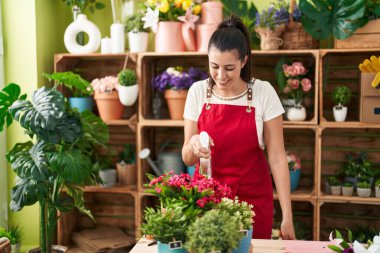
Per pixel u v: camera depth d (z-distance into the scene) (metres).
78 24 2.89
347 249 1.17
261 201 1.86
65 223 3.09
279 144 1.77
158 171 2.88
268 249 1.32
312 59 2.88
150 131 3.13
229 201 1.17
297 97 2.72
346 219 3.01
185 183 1.20
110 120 2.89
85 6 3.05
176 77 2.72
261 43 2.71
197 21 2.84
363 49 2.57
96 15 3.19
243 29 1.69
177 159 2.90
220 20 2.76
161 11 2.76
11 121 2.62
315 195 2.68
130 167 3.00
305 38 2.68
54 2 3.14
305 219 3.06
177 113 2.79
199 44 2.73
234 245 1.00
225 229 0.99
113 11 2.93
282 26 2.64
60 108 2.31
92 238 3.05
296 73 2.67
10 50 2.94
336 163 3.00
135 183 3.04
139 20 2.87
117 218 3.32
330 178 2.79
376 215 2.97
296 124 2.67
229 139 1.81
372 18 2.56
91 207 3.35
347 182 2.73
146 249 1.29
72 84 2.69
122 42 2.87
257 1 2.99
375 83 2.46
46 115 2.28
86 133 2.61
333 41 2.90
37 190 2.42
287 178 1.74
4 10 2.92
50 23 3.09
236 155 1.83
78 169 2.38
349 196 2.68
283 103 2.74
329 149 3.00
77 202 2.54
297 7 2.70
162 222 1.07
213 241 0.98
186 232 1.05
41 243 2.58
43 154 2.41
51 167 2.32
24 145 2.61
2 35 2.93
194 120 1.87
